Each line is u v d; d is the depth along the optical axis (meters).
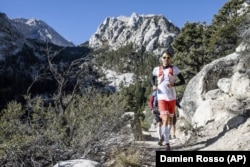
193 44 35.72
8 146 6.04
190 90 13.35
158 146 8.02
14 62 90.81
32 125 6.71
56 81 7.97
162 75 6.95
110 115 7.52
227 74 13.38
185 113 13.12
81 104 7.67
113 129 7.73
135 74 76.44
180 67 32.97
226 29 29.62
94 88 8.25
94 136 6.97
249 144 6.19
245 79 11.78
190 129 8.84
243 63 12.66
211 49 31.56
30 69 87.00
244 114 8.27
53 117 7.12
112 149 6.90
